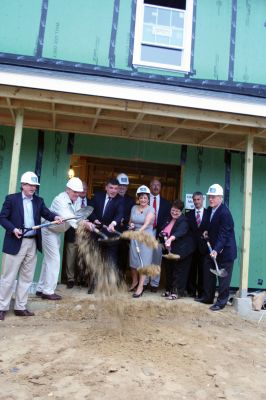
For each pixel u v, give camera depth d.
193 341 4.59
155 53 7.98
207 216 6.17
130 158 7.55
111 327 4.84
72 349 4.11
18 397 3.19
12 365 3.73
